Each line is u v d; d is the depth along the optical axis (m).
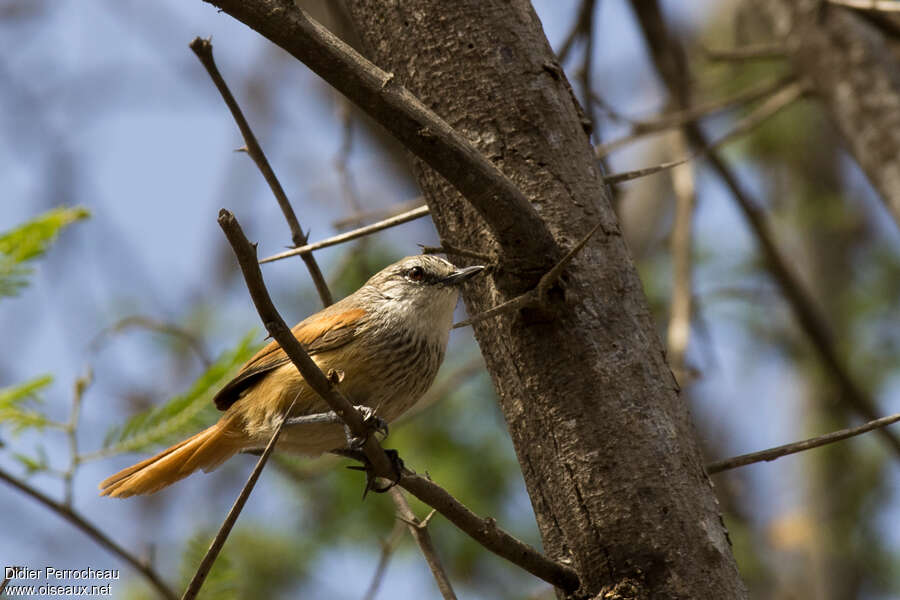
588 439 5.92
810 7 11.85
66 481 7.56
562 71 6.48
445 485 12.51
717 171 13.42
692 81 13.65
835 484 16.16
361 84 5.46
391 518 12.62
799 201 17.25
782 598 14.20
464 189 5.71
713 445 17.31
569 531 5.97
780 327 16.83
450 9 6.44
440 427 13.22
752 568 14.04
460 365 14.09
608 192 6.45
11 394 7.73
